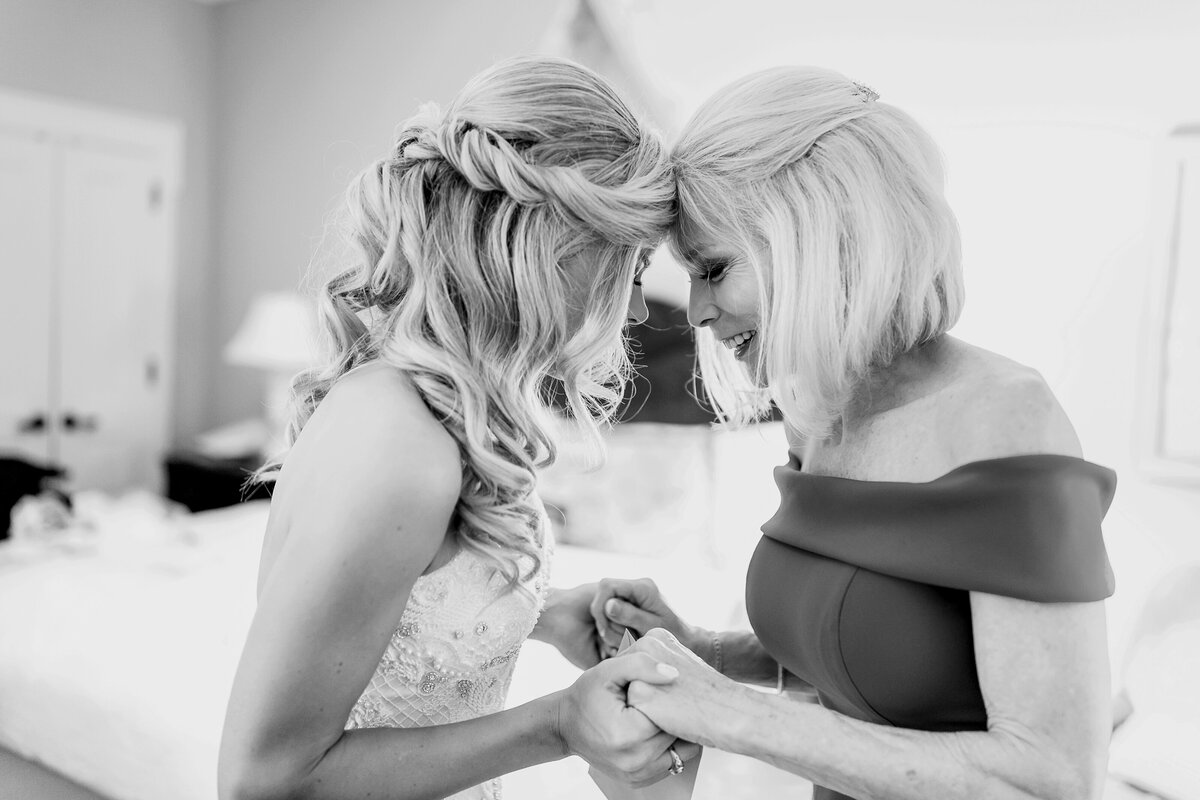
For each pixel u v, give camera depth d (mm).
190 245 5953
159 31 5695
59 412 5379
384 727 947
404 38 5098
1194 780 1800
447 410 904
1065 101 3088
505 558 959
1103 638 844
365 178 1023
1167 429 2930
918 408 972
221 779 812
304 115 5574
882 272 908
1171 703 2018
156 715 1846
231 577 2613
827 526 1006
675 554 3691
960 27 3266
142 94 5637
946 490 892
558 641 1346
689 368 3646
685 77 3859
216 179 6035
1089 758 809
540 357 967
